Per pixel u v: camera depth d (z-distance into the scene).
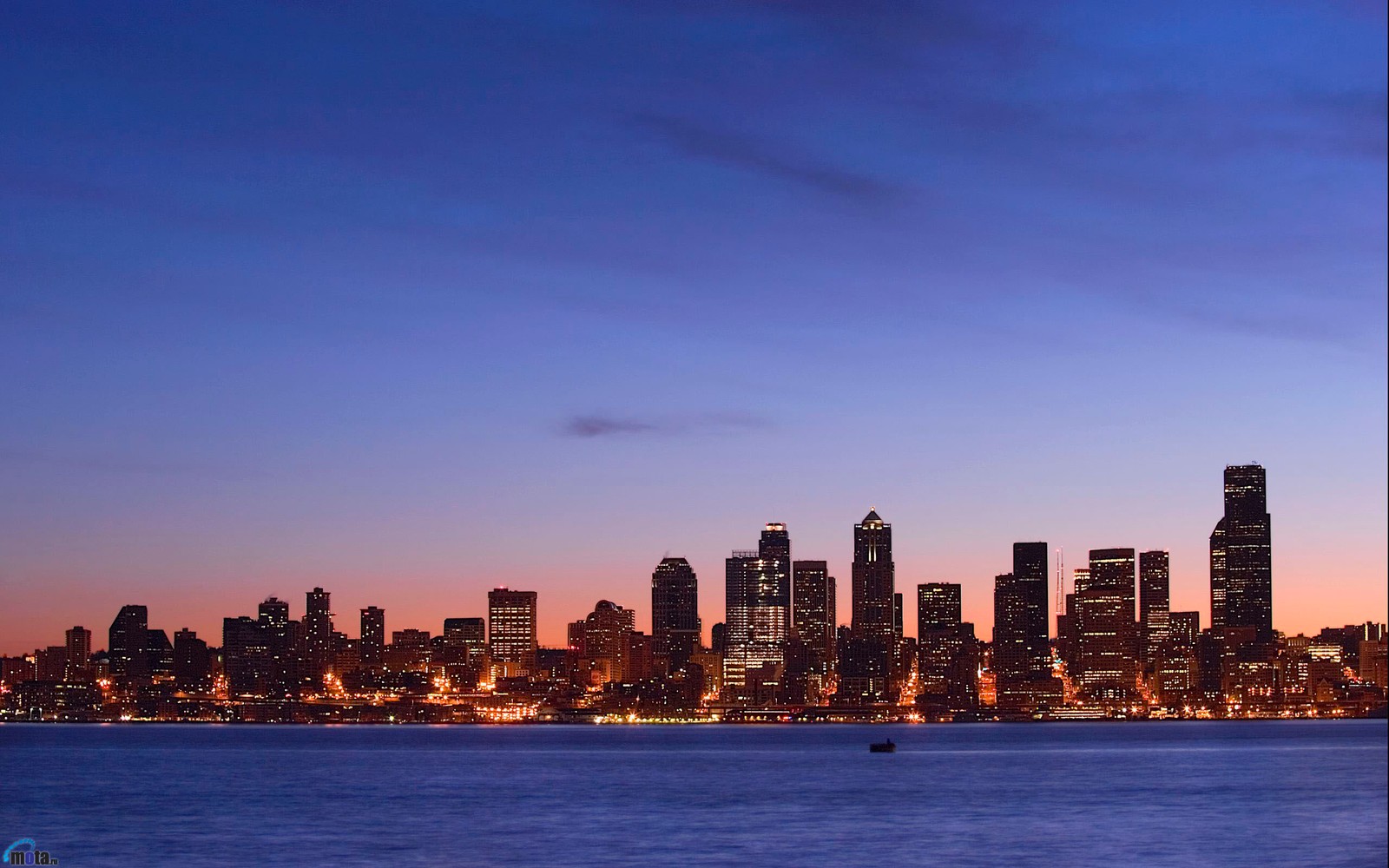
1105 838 182.25
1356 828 192.50
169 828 197.62
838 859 160.75
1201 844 174.62
